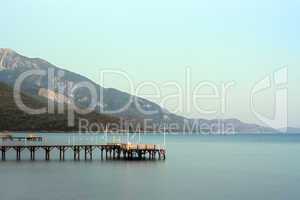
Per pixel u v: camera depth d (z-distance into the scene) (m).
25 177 67.50
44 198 51.41
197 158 111.81
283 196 54.34
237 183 64.31
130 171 76.38
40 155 115.12
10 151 130.88
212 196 53.81
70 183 62.16
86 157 101.56
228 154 130.50
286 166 91.12
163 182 64.31
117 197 52.66
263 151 148.62
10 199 50.72
